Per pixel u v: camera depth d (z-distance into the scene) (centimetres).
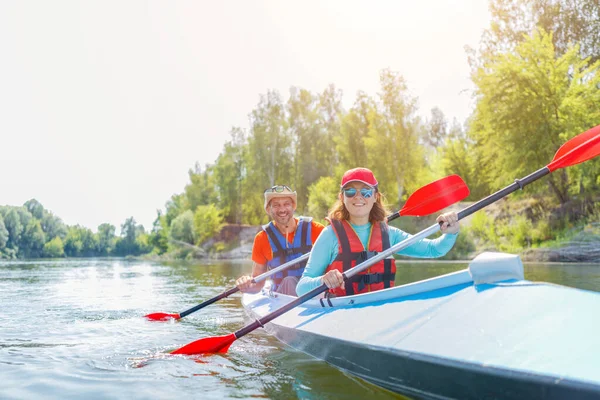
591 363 127
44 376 232
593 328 140
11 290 750
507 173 1834
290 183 4300
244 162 4741
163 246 6266
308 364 248
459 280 203
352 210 297
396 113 2939
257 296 452
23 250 8662
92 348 300
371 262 261
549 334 146
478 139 2056
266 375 231
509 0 1997
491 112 1797
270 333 338
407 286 225
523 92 1708
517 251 1620
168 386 215
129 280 1005
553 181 1723
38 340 328
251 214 4538
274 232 440
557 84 1703
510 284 180
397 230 322
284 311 273
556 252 1467
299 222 441
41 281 990
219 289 756
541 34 1886
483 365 146
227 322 412
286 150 4334
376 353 194
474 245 1828
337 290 297
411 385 177
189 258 4375
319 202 3253
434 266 1234
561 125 1689
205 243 4419
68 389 211
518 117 1728
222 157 4888
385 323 211
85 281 985
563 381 125
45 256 9550
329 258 306
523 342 148
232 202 4697
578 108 1664
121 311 486
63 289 770
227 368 247
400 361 179
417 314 200
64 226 10444
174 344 313
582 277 696
